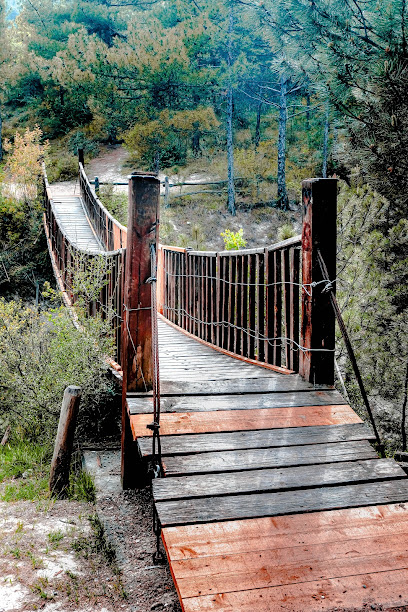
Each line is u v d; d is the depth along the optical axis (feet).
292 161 80.38
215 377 14.49
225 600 6.79
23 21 102.32
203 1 93.45
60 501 14.53
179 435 10.62
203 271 23.16
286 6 17.95
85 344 19.08
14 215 62.03
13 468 17.15
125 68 81.20
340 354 17.80
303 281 13.05
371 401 17.58
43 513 13.48
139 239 12.98
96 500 13.97
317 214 12.43
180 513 8.32
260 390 12.70
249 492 8.89
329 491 9.03
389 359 17.10
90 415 20.15
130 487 14.62
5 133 98.22
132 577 10.30
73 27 99.45
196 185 75.25
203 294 23.18
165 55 78.18
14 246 61.36
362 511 8.56
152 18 92.12
